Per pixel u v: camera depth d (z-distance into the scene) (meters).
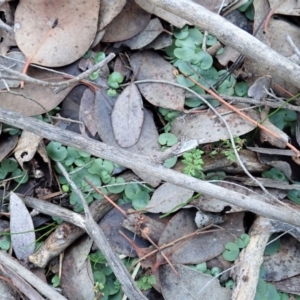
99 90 0.48
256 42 0.44
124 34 0.48
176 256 0.46
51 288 0.45
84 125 0.48
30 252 0.47
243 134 0.48
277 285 0.47
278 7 0.48
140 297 0.43
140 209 0.47
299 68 0.44
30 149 0.46
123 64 0.49
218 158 0.47
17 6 0.47
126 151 0.44
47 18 0.47
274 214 0.44
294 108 0.47
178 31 0.49
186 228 0.47
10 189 0.48
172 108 0.47
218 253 0.46
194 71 0.48
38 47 0.46
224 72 0.49
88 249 0.47
